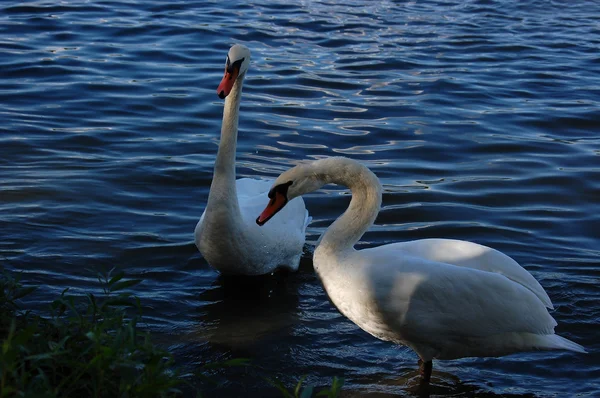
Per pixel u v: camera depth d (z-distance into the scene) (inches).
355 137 450.0
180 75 538.9
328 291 246.7
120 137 436.1
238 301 293.9
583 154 438.9
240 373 246.4
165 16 677.3
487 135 461.1
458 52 625.6
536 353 266.2
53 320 216.5
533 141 455.5
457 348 242.7
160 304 286.4
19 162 396.8
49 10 671.1
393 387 245.4
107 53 574.2
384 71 568.1
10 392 159.8
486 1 815.1
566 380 250.5
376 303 235.9
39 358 173.8
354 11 743.1
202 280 307.4
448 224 355.3
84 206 355.6
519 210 372.2
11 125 440.8
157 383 180.4
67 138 429.7
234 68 289.3
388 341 271.0
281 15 706.8
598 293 299.9
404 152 433.4
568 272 315.9
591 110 504.1
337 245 245.3
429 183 397.1
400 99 514.0
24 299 275.3
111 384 188.4
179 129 453.1
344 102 503.8
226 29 647.1
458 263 244.7
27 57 551.8
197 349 259.3
